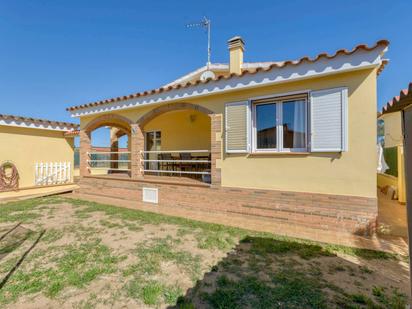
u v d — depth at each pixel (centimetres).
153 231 567
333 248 460
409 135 246
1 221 654
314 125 576
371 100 524
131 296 309
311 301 292
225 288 323
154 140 1353
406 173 252
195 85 750
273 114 663
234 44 943
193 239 513
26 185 1146
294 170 610
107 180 1024
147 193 891
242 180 688
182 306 284
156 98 848
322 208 573
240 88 667
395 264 396
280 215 627
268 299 298
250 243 490
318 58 548
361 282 338
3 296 308
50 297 307
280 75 603
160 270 376
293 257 423
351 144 543
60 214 730
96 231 566
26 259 415
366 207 527
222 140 725
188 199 786
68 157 1336
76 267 385
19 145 1130
